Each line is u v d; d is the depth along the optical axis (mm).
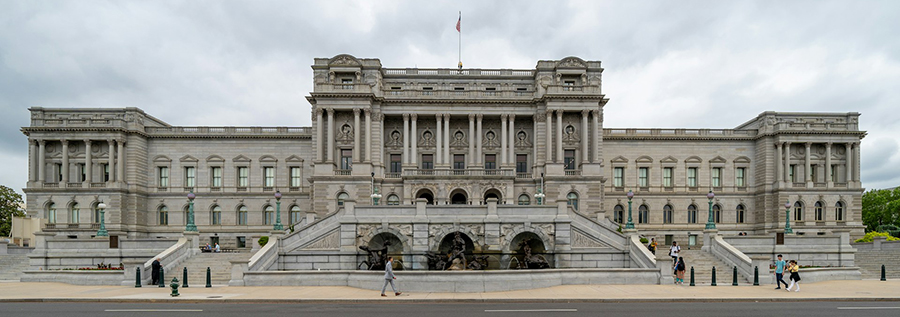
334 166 77375
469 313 25750
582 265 48406
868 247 61781
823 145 88000
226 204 86938
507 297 30844
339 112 79312
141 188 85500
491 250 48594
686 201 89188
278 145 87938
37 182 82562
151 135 87312
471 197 75125
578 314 25516
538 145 79750
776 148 87312
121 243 49469
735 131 90688
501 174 76250
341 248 48406
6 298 30547
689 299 30719
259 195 86812
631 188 88938
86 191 82500
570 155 80812
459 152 82125
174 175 87375
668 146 90188
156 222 86688
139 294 32844
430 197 77562
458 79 84875
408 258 48469
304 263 47688
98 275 40938
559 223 48844
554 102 78750
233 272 38656
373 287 35094
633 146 89875
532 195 77562
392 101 79875
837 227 85312
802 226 85000
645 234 87625
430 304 29141
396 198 77062
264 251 44281
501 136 81750
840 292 34625
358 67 79875
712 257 47812
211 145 88062
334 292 33500
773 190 86875
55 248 49625
